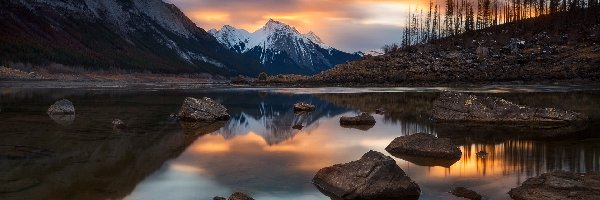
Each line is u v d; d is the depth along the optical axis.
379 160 11.08
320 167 13.67
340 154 15.80
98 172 12.64
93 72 164.50
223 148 16.89
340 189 10.84
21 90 61.72
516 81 67.50
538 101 36.84
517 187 10.80
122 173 12.62
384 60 91.00
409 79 73.94
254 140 18.95
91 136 19.22
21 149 15.80
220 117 26.83
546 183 10.56
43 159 14.17
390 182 10.62
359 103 39.34
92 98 45.72
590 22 91.94
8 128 21.33
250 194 10.79
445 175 12.53
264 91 62.38
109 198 10.20
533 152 15.69
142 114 29.17
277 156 15.38
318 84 80.81
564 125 22.72
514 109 24.33
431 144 15.34
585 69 67.62
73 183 11.42
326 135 20.44
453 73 75.31
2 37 154.88
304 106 33.38
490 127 22.53
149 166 13.59
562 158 14.56
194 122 25.31
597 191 9.93
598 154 15.12
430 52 92.31
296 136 20.19
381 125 24.00
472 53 87.12
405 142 15.84
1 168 12.84
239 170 13.20
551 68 71.25
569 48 79.75
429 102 39.62
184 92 60.06
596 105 32.88
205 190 11.06
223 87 79.56
